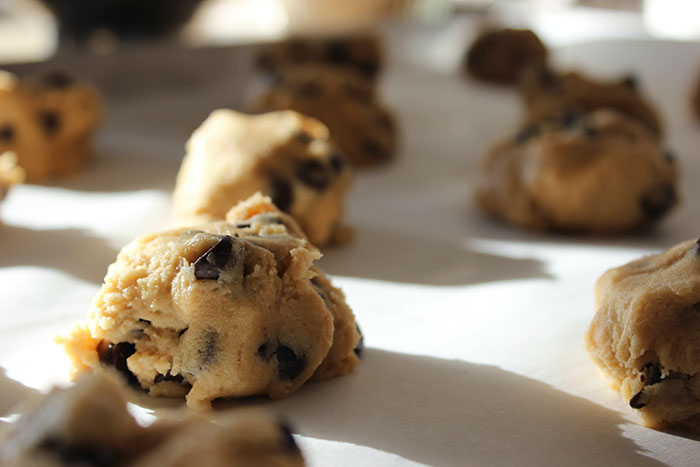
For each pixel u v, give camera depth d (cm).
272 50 50
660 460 24
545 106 43
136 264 25
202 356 25
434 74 59
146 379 25
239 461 20
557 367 27
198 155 35
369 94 44
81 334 25
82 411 20
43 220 36
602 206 36
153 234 26
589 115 40
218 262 25
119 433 20
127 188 39
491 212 38
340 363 26
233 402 25
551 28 64
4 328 29
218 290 25
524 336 28
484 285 32
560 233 37
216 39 63
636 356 25
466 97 54
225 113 36
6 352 27
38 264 32
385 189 40
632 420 25
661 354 25
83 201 38
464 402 26
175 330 25
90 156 43
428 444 24
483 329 29
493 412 25
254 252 25
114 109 50
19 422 20
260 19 73
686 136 46
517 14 69
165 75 55
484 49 57
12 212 36
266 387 25
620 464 24
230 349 25
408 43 64
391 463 24
